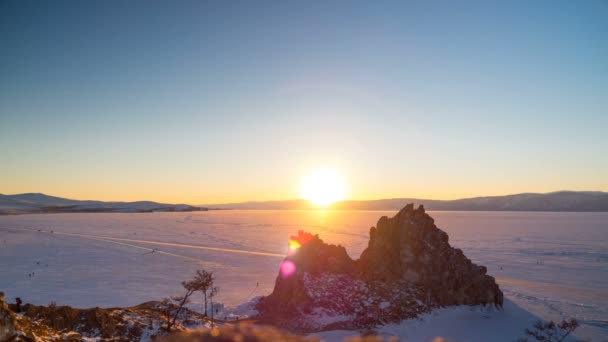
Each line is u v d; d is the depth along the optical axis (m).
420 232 74.25
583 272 127.44
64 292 105.69
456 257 73.81
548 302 86.69
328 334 52.47
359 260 76.31
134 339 40.16
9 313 25.09
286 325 57.03
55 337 33.16
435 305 65.06
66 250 191.12
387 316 59.28
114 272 136.88
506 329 60.66
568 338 60.53
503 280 114.75
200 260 165.88
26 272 134.12
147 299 98.12
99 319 41.12
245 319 62.16
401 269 71.31
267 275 133.50
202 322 52.22
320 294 64.50
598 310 81.19
